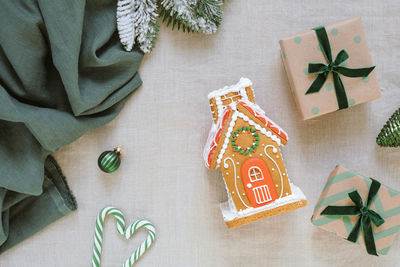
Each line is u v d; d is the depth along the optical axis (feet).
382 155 1.91
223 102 1.73
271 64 1.89
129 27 1.72
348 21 1.69
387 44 1.88
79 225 1.95
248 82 1.72
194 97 1.90
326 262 1.96
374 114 1.91
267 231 1.95
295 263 1.96
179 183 1.94
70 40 1.61
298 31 1.87
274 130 1.67
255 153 1.67
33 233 1.90
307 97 1.70
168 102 1.90
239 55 1.89
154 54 1.88
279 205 1.70
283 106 1.90
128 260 1.92
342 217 1.74
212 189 1.94
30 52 1.64
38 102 1.74
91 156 1.92
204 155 1.77
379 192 1.74
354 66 1.70
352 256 1.95
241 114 1.66
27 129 1.74
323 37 1.68
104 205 1.94
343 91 1.69
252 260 1.96
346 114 1.91
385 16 1.87
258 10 1.87
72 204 1.91
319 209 1.75
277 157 1.68
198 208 1.94
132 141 1.92
